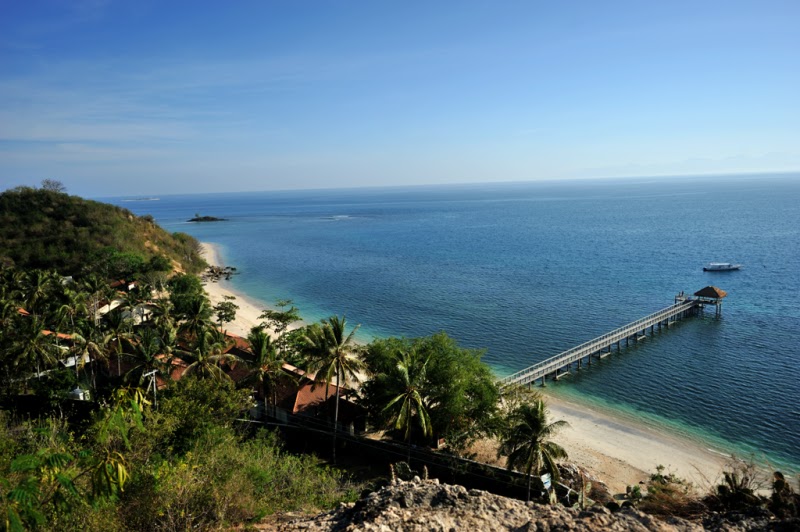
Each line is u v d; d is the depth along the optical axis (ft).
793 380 181.68
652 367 202.69
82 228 369.71
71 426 97.91
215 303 311.27
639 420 161.58
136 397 69.92
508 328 256.11
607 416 165.27
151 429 73.61
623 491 121.80
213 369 136.05
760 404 165.68
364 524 46.39
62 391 143.02
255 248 582.76
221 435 88.22
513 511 50.14
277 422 144.77
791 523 44.60
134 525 50.31
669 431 153.48
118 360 167.53
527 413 110.52
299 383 149.79
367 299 326.44
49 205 387.75
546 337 241.96
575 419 163.63
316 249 564.71
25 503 38.83
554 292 326.03
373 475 125.90
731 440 146.20
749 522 46.26
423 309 295.69
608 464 135.54
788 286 319.47
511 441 111.14
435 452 127.75
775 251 443.73
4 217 357.61
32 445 63.67
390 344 153.69
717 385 181.78
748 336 231.71
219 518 54.34
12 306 192.65
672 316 261.85
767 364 197.47
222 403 111.65
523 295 320.70
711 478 126.72
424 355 140.05
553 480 110.01
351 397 155.84
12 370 148.77
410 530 45.27
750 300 293.02
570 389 187.93
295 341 183.73
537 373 187.93
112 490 46.03
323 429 139.85
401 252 524.11
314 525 51.70
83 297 218.18
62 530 44.32
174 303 215.31
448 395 130.82
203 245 613.52
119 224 401.08
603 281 353.51
